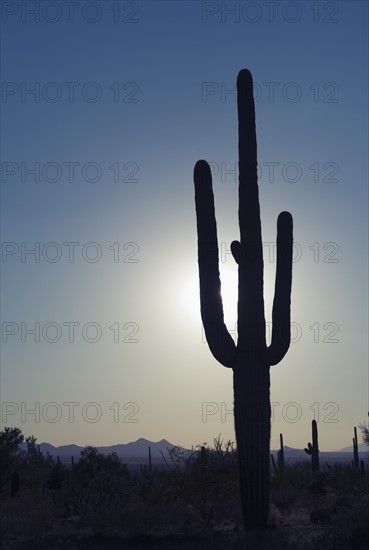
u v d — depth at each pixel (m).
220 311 19.53
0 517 19.48
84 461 31.86
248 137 20.16
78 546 17.44
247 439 18.97
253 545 16.67
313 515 19.91
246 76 20.38
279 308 19.31
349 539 16.75
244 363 19.19
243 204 19.89
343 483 28.39
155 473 24.06
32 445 35.69
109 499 22.44
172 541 17.80
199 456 23.30
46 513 20.06
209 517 19.88
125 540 18.11
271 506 20.39
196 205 19.81
